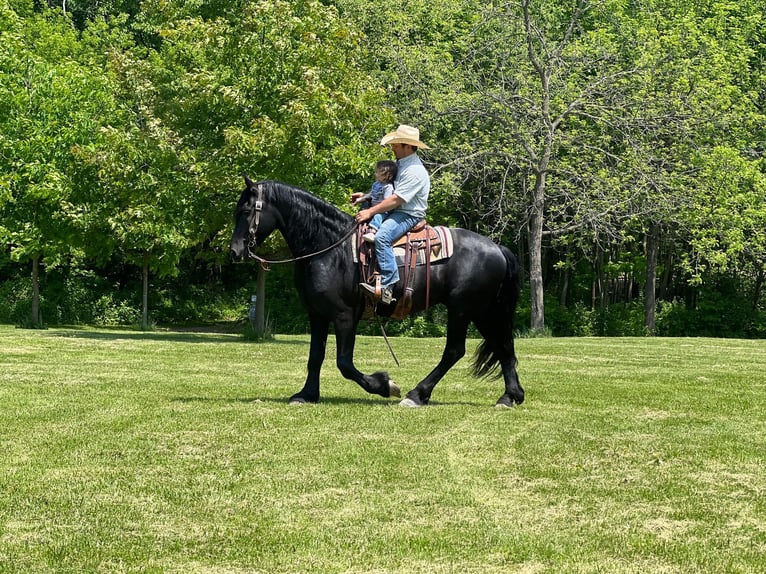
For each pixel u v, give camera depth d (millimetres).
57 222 26906
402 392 11547
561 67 30547
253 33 22297
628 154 30188
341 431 8453
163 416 9133
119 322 38188
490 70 32406
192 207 23188
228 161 22016
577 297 41688
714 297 37938
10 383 11766
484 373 10445
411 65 31328
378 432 8430
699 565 5227
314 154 22062
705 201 31172
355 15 33188
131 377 12734
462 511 6141
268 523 5844
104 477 6824
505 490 6656
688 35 32000
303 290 9883
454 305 9938
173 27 24578
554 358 17719
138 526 5773
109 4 42531
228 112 22547
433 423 8898
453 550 5406
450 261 9867
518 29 31484
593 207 28953
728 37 34812
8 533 5641
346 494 6469
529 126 30078
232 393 11031
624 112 30484
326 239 9773
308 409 9586
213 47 23047
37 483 6652
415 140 9703
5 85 26938
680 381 13141
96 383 11883
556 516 6074
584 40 32656
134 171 23219
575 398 10992
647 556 5359
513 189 31703
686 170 31172
